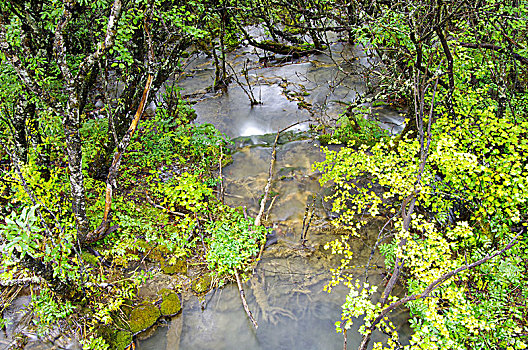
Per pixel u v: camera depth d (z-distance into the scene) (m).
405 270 4.87
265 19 12.62
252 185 7.12
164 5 6.48
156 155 7.07
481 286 4.01
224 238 5.36
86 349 4.07
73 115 4.36
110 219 5.55
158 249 5.56
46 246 3.72
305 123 9.37
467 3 4.97
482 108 5.37
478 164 4.40
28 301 4.61
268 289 5.14
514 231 4.33
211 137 7.52
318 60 12.93
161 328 4.70
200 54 13.90
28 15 4.68
